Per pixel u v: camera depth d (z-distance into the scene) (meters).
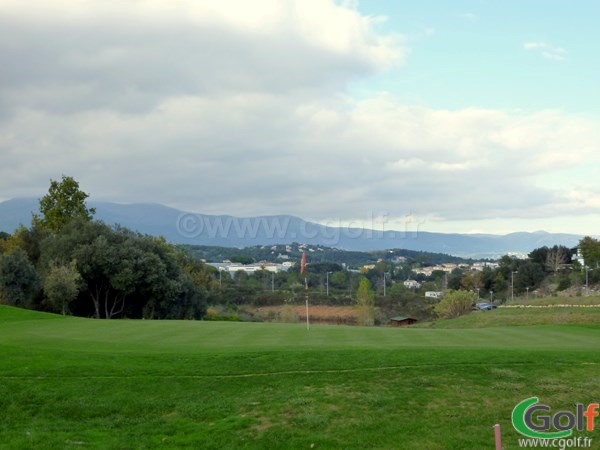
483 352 18.83
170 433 12.91
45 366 16.45
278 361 17.55
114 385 15.38
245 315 81.44
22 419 13.54
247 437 12.63
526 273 118.19
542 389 15.52
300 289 115.69
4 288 49.00
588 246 116.12
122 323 32.94
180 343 22.58
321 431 12.97
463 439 12.66
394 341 23.50
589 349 20.44
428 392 15.23
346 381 15.91
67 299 51.03
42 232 65.56
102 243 56.38
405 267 184.12
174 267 64.31
